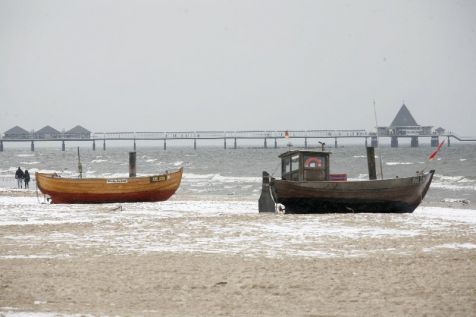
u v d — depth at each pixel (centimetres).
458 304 1820
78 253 2945
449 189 10775
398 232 3828
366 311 1758
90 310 1770
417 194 5375
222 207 6256
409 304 1833
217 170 19875
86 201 6788
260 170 19688
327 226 4153
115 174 17350
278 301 1906
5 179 15100
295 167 5431
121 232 3838
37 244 3288
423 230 3953
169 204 6662
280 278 2269
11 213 5425
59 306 1827
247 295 1998
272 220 4541
